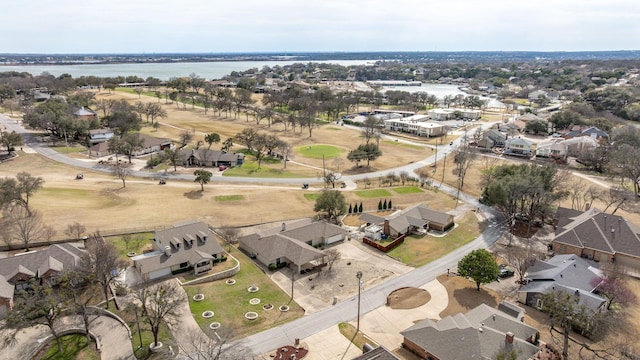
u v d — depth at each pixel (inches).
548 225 4079.7
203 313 2578.7
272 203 4562.0
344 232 3727.9
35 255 2908.5
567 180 4862.2
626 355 2167.8
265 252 3250.5
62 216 3917.3
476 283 2977.4
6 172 5236.2
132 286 2849.4
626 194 4451.3
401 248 3582.7
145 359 2160.4
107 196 4552.2
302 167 6092.5
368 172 5895.7
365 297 2822.3
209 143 6973.4
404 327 2500.0
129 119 7829.7
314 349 2289.6
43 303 2187.5
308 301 2765.7
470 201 4768.7
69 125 6850.4
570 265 2901.1
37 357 2190.0
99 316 2524.6
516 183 3850.9
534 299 2696.9
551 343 2311.8
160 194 4704.7
